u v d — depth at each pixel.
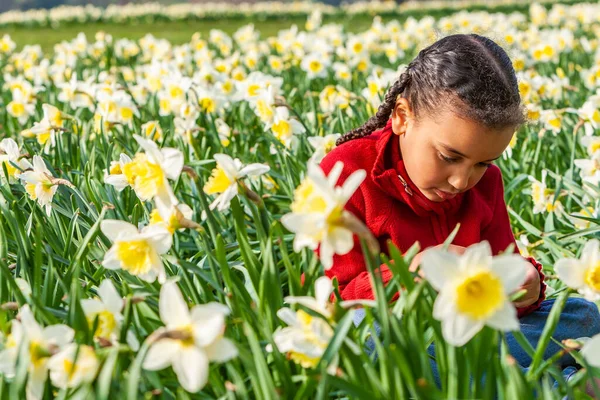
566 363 2.55
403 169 2.62
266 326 2.05
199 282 2.42
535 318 2.56
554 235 3.50
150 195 2.09
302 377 1.97
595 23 13.23
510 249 1.67
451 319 1.55
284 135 3.98
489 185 2.88
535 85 5.46
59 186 3.28
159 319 2.23
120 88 5.26
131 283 2.56
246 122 5.39
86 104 5.24
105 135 4.63
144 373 1.89
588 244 1.86
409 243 2.67
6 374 1.88
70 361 1.70
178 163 2.09
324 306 1.83
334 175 1.69
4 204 2.68
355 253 2.63
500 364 1.89
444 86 2.37
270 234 2.16
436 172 2.44
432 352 2.37
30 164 3.32
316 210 1.67
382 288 1.82
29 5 57.94
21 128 5.92
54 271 2.47
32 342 1.75
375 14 21.88
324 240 1.66
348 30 19.03
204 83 5.51
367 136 2.79
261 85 4.91
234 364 2.08
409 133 2.52
